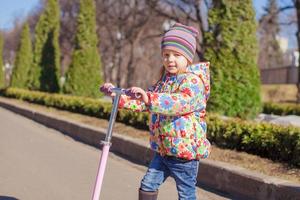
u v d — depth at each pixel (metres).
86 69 21.47
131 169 8.43
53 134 13.30
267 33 47.94
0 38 42.44
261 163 7.36
